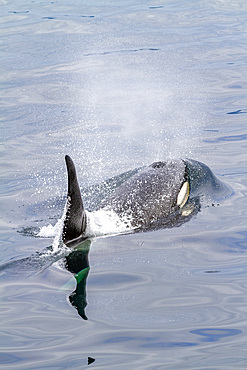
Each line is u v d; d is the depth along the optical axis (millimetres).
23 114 33281
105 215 20172
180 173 23125
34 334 13633
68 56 42656
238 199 21891
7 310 14742
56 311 14594
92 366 12258
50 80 38375
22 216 21422
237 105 33406
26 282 16172
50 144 29203
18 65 41312
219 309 14398
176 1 60188
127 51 43250
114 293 15320
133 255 17672
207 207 21375
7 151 28531
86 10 56344
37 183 24781
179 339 13156
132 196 21312
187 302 14781
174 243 18484
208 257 17391
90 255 17719
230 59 41062
